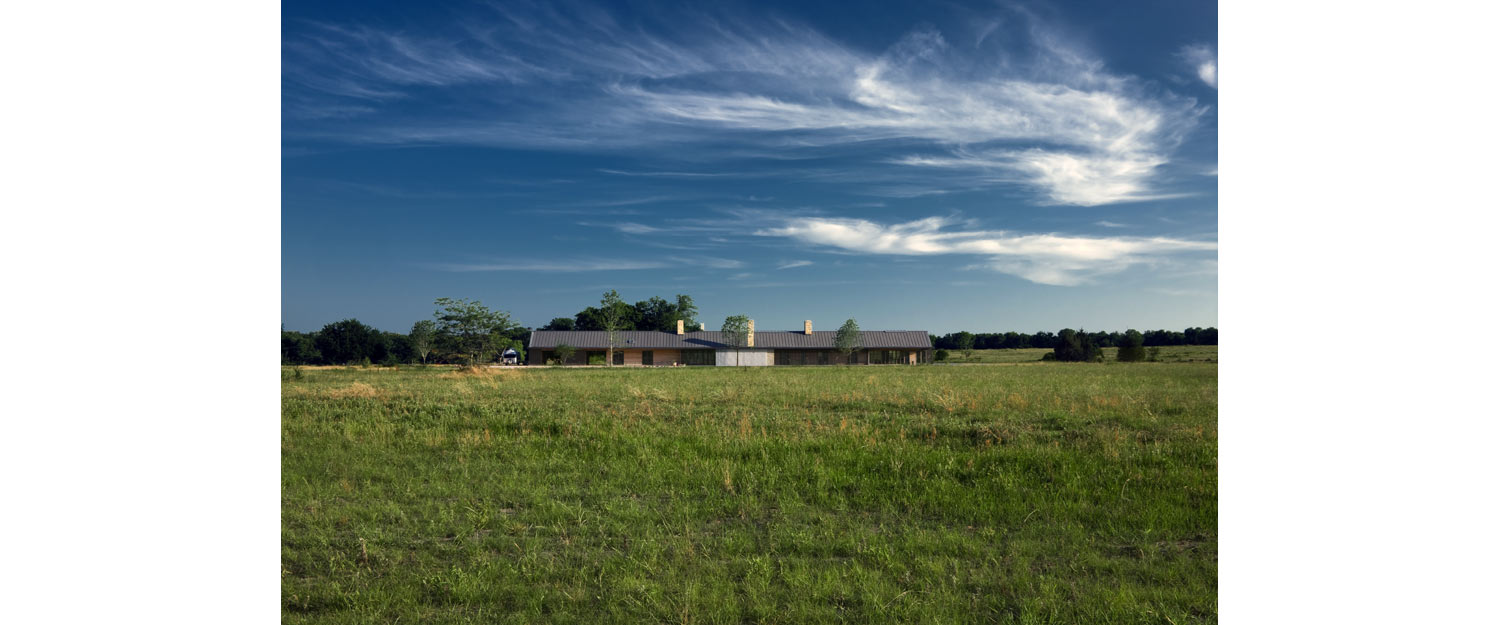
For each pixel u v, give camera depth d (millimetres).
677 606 5254
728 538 6734
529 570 5941
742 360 72312
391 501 8023
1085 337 60250
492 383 25922
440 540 6781
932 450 10688
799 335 75750
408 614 5164
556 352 70562
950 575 5891
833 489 8664
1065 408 16219
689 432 12492
